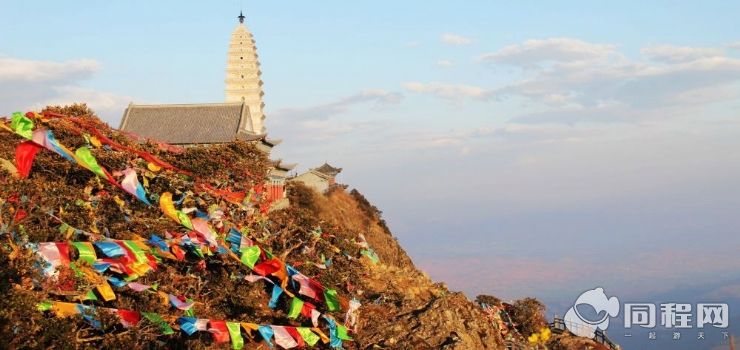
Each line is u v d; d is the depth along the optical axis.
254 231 55.34
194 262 43.88
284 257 54.19
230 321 37.53
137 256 34.69
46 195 37.19
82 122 49.62
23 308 28.03
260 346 41.34
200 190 54.25
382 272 69.69
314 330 40.34
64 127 46.91
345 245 65.25
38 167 44.44
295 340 37.59
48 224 36.00
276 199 106.06
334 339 42.12
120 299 34.41
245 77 158.38
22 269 29.80
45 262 30.89
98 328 31.14
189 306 36.03
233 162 66.12
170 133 107.19
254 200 64.81
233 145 70.19
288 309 46.00
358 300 55.44
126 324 32.06
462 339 55.97
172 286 39.16
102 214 41.47
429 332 55.25
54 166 44.44
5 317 27.41
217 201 55.56
